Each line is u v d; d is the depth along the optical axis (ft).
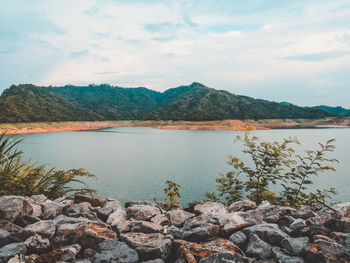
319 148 413.59
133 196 175.01
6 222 10.80
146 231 11.11
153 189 194.49
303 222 11.43
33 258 8.95
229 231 11.15
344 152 385.29
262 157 21.30
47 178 19.03
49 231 10.20
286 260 8.73
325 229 10.95
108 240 10.00
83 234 10.11
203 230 10.63
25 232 10.09
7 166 17.38
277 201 20.51
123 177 235.40
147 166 296.51
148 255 9.12
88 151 417.69
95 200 16.44
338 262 8.31
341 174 238.07
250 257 9.43
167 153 408.67
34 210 12.85
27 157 334.85
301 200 19.89
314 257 8.59
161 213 14.28
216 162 324.60
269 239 10.24
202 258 8.86
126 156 375.25
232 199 21.61
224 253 8.77
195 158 359.25
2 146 17.19
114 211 14.17
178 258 9.19
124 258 8.89
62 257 8.96
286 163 20.97
